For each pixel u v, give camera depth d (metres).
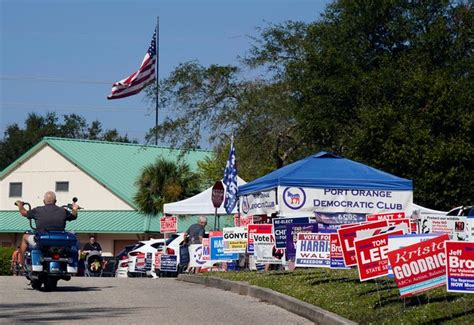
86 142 55.44
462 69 32.75
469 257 10.06
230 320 12.42
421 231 20.17
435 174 29.95
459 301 11.41
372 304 12.06
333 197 20.48
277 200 20.31
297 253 15.72
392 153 30.14
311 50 33.56
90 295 16.17
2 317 12.38
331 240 15.35
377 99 31.91
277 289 15.51
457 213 25.45
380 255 12.04
